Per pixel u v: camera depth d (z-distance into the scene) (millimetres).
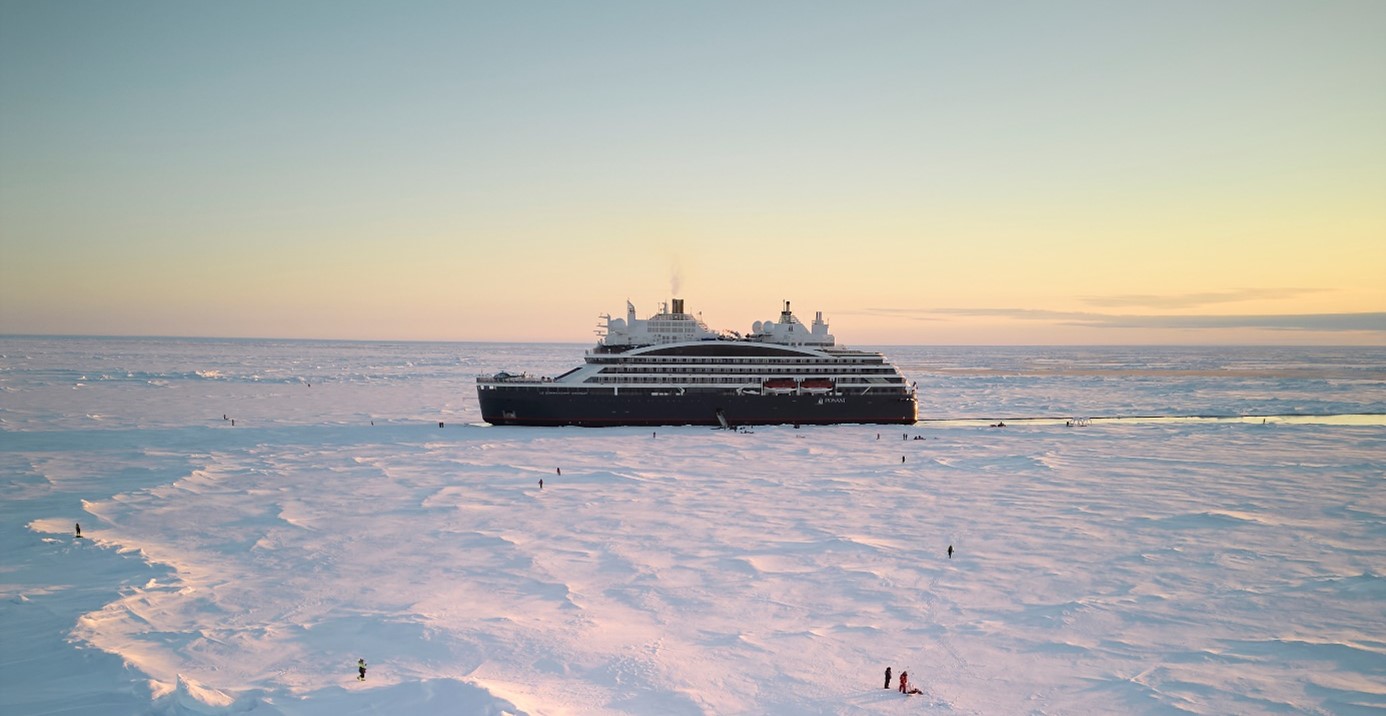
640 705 42531
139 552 68500
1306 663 48000
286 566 65812
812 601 58031
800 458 115812
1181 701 43406
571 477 101312
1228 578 62562
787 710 42219
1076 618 54750
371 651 49062
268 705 40969
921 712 42062
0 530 75750
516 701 41281
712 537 74062
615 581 62125
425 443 128875
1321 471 105750
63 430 144125
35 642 50031
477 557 68188
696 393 146125
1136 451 122812
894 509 84688
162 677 45062
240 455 118250
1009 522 79188
